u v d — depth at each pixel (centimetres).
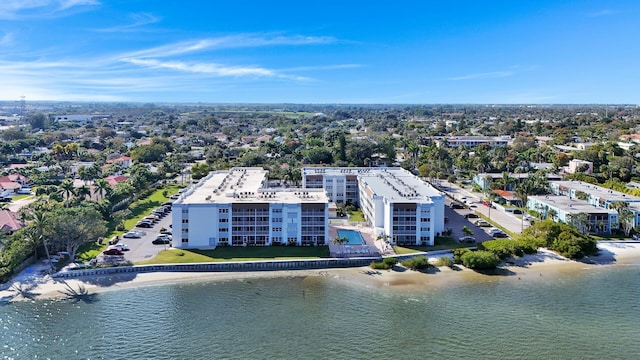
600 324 10981
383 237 15912
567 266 14475
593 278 13575
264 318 11194
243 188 18600
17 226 16000
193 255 14738
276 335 10450
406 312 11519
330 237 16662
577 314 11438
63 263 14000
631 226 17088
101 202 18825
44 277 13150
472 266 14112
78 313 11294
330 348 9969
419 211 15875
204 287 12875
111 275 13462
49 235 13875
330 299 12212
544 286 13012
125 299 12069
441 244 16112
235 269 14075
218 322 10981
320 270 14125
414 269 14112
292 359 9562
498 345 10112
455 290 12744
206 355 9681
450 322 11044
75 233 13888
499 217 19775
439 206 17050
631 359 9638
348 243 15988
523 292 12625
